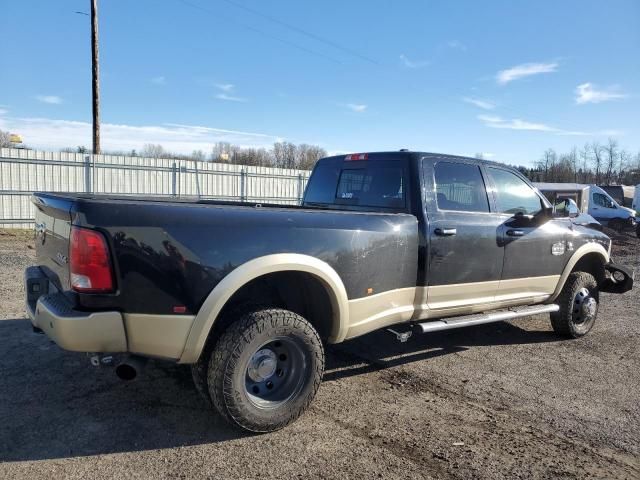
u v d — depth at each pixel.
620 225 24.12
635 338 6.35
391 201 4.68
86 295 2.97
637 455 3.45
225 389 3.27
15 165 17.78
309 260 3.57
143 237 3.03
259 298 3.80
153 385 4.21
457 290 4.71
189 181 21.97
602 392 4.55
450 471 3.14
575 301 6.09
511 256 5.13
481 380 4.72
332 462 3.18
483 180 5.06
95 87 21.30
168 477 2.94
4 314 6.09
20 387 4.08
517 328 6.64
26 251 12.30
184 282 3.12
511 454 3.38
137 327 3.06
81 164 19.00
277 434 3.51
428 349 5.58
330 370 4.82
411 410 4.00
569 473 3.18
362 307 3.95
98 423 3.55
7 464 3.01
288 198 25.30
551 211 5.41
